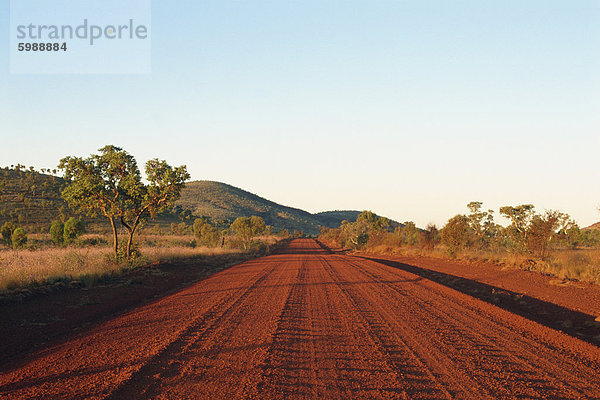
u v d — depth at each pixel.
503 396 5.48
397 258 37.44
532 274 19.55
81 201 23.08
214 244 48.66
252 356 7.23
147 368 6.53
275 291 15.56
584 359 7.19
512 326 9.79
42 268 16.73
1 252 28.97
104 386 5.75
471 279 20.08
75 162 22.86
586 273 17.73
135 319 10.41
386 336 8.78
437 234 40.62
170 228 104.75
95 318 10.87
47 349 7.74
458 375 6.31
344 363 6.91
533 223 24.69
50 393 5.50
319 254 48.16
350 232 66.94
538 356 7.34
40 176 126.94
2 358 7.35
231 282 18.47
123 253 23.59
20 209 87.31
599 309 11.83
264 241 82.88
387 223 70.12
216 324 9.78
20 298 12.41
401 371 6.50
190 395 5.44
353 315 11.05
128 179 23.12
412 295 14.72
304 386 5.82
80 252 26.75
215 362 6.87
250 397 5.38
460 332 9.16
